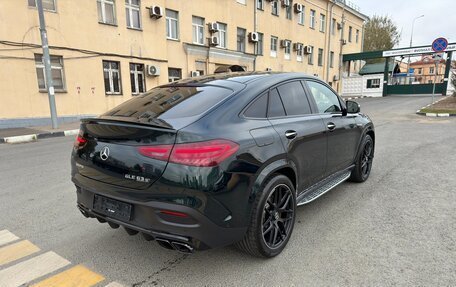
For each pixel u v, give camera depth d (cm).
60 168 605
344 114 414
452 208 370
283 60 2645
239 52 2138
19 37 1199
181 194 217
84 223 355
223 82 300
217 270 261
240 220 240
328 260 270
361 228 327
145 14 1584
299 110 329
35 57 1255
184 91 296
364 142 462
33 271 265
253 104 274
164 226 223
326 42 3181
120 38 1501
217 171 221
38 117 1275
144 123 232
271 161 263
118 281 249
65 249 299
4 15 1159
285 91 318
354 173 463
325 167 364
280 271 257
